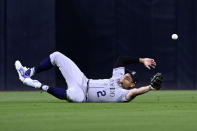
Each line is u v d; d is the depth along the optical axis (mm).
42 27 48375
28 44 48125
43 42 48406
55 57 27609
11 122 18406
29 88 48375
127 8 50438
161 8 50844
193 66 51000
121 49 50406
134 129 16562
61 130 16250
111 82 26906
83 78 27234
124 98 26891
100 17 50281
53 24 48531
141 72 49969
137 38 50531
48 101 30766
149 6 50656
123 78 26781
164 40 50781
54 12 48531
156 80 25688
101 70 50406
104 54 50312
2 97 37562
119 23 50344
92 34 50312
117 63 26938
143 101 30703
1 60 47906
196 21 51219
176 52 50844
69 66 27359
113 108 24109
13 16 47906
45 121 18719
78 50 50375
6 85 48125
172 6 50969
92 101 27312
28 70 27734
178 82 50844
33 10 48156
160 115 20922
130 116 20453
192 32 51188
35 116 20453
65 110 23109
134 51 50531
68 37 50281
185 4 51094
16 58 48000
